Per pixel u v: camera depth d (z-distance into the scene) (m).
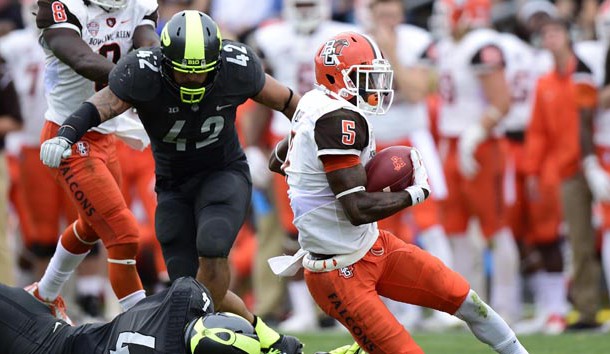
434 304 20.28
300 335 31.14
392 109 33.06
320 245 19.69
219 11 41.41
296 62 33.38
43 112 33.38
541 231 33.56
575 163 32.50
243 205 21.91
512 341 20.59
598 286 32.81
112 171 23.41
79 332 18.98
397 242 20.14
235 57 21.11
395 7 33.12
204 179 22.03
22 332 19.30
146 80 20.55
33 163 33.59
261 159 33.97
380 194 19.36
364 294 19.66
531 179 33.84
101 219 22.50
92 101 20.59
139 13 22.94
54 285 23.67
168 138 21.34
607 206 32.25
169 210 22.05
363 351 21.08
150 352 18.27
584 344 29.17
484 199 33.31
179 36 20.09
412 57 33.53
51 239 34.06
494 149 33.28
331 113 19.25
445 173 33.84
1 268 31.66
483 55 32.97
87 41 22.45
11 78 31.92
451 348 28.69
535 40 36.22
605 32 32.09
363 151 19.62
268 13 41.78
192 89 20.41
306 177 19.64
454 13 33.72
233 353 17.98
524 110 35.38
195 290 18.69
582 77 32.22
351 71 19.91
